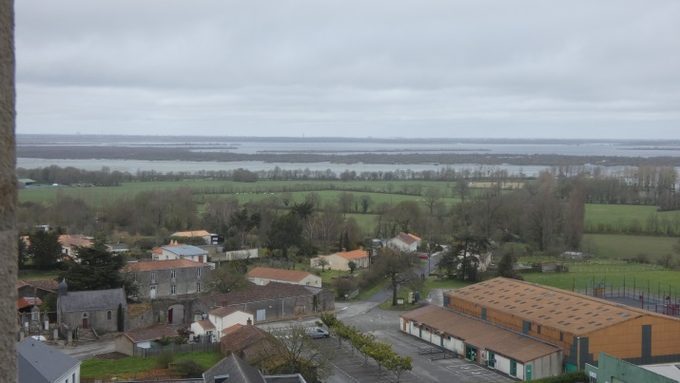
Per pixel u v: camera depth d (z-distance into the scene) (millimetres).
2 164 5520
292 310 85250
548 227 131500
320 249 127750
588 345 61031
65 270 99188
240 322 75188
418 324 76500
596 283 103875
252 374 48000
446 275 111188
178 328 74812
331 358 62875
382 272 100438
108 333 77188
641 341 62594
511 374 62250
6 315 5566
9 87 5590
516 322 69500
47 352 52469
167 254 106125
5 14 5527
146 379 57594
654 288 100688
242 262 110938
